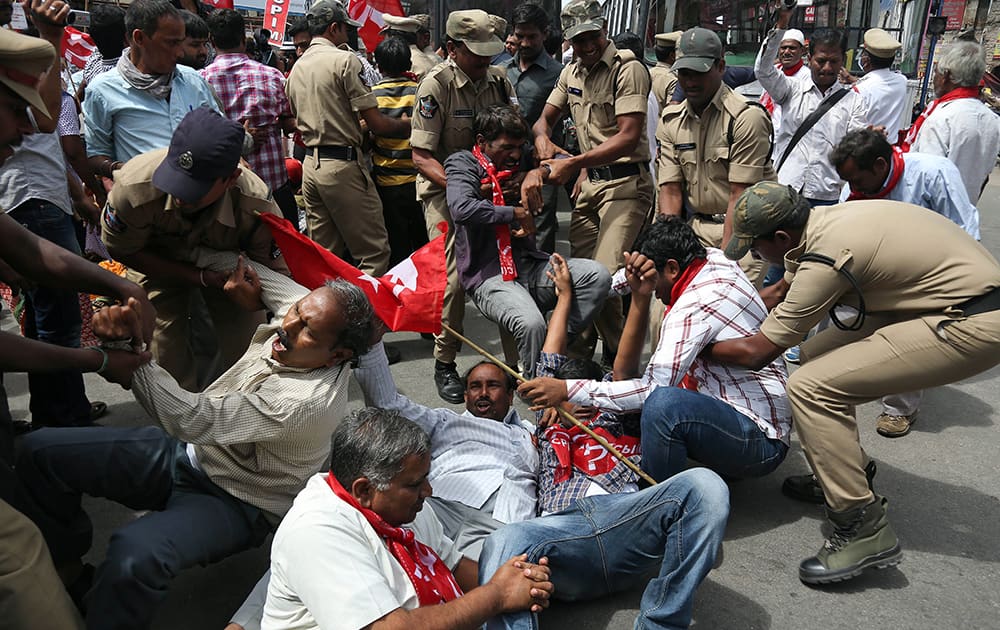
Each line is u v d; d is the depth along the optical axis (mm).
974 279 2746
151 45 3514
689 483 2494
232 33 4809
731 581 2910
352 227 4891
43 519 2475
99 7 4492
